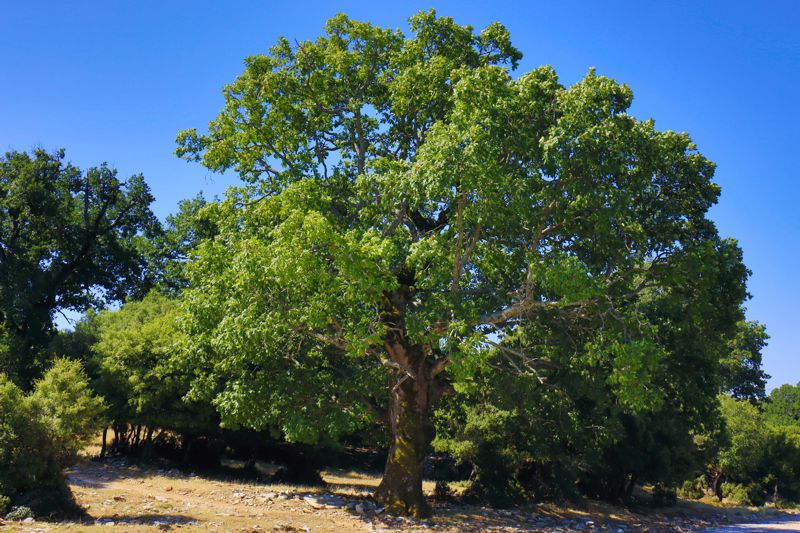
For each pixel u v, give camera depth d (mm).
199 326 20344
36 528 13273
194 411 27047
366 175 19516
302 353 22938
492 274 22047
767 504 50031
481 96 17672
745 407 52438
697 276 20000
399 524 18828
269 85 22672
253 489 23000
